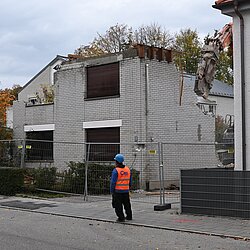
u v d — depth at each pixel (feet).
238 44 46.91
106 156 74.08
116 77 74.79
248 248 30.40
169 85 75.66
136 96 71.77
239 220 40.52
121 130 73.36
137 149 71.00
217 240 33.14
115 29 169.48
